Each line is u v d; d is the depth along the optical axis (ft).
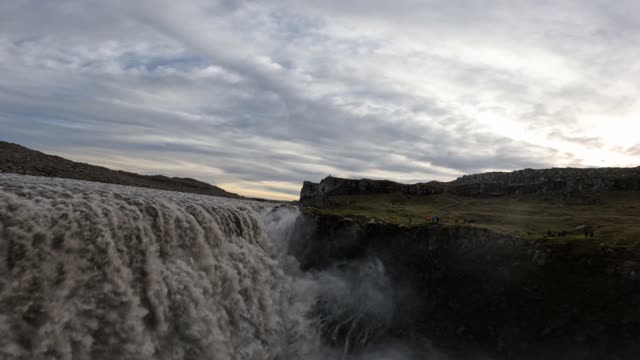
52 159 327.26
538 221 216.95
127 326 77.56
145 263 86.94
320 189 399.65
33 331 65.98
